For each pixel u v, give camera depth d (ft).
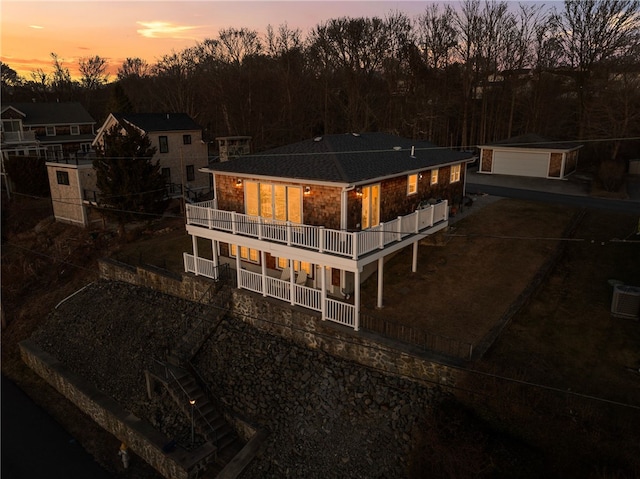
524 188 111.45
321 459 47.96
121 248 95.66
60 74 289.53
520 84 172.55
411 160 74.23
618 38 139.23
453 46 171.22
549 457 40.70
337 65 185.68
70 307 83.25
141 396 61.41
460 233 80.79
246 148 135.44
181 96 220.43
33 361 75.05
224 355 63.10
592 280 64.75
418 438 45.11
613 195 100.42
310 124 190.49
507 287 63.98
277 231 61.72
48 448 58.65
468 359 49.49
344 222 59.62
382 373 53.42
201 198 119.34
